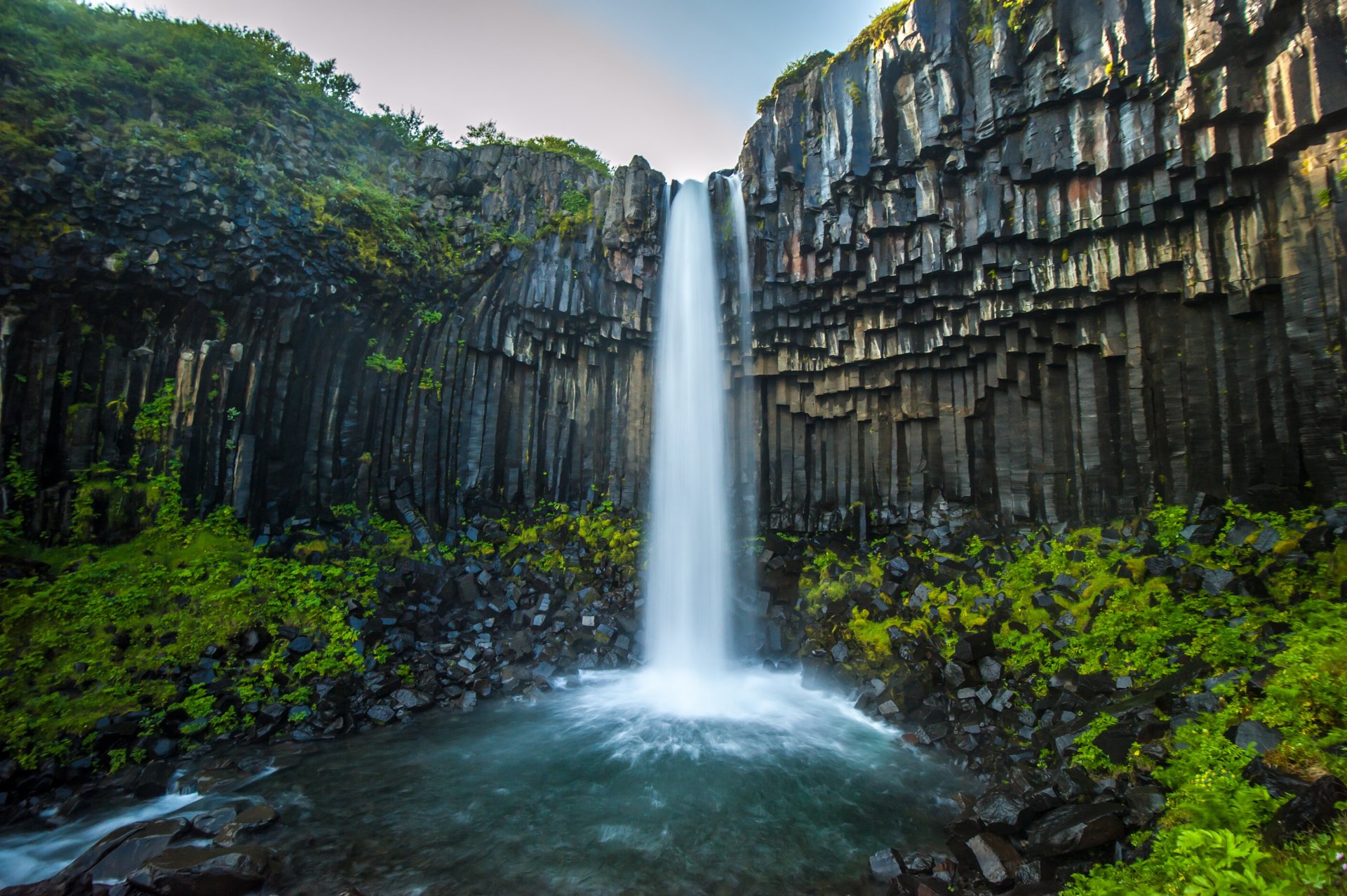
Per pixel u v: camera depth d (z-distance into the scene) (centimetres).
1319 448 1048
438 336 1762
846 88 1574
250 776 946
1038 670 1085
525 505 1819
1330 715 635
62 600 1102
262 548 1364
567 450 1892
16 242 1213
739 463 1839
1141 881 555
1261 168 1130
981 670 1128
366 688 1193
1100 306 1376
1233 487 1198
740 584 1678
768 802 906
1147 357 1327
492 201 1928
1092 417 1400
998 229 1388
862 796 925
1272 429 1157
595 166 2138
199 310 1405
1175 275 1277
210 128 1427
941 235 1470
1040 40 1294
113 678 1032
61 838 791
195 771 948
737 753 1066
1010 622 1202
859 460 1767
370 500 1603
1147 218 1240
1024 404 1518
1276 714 668
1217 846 469
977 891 688
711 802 906
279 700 1110
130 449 1332
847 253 1588
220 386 1402
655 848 793
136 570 1207
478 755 1045
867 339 1672
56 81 1300
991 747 1002
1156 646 988
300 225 1480
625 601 1584
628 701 1298
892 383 1686
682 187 1880
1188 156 1168
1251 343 1195
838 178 1570
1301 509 1084
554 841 808
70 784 896
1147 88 1198
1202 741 709
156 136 1352
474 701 1245
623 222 1831
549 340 1880
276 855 757
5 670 983
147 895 669
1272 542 1045
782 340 1773
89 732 948
